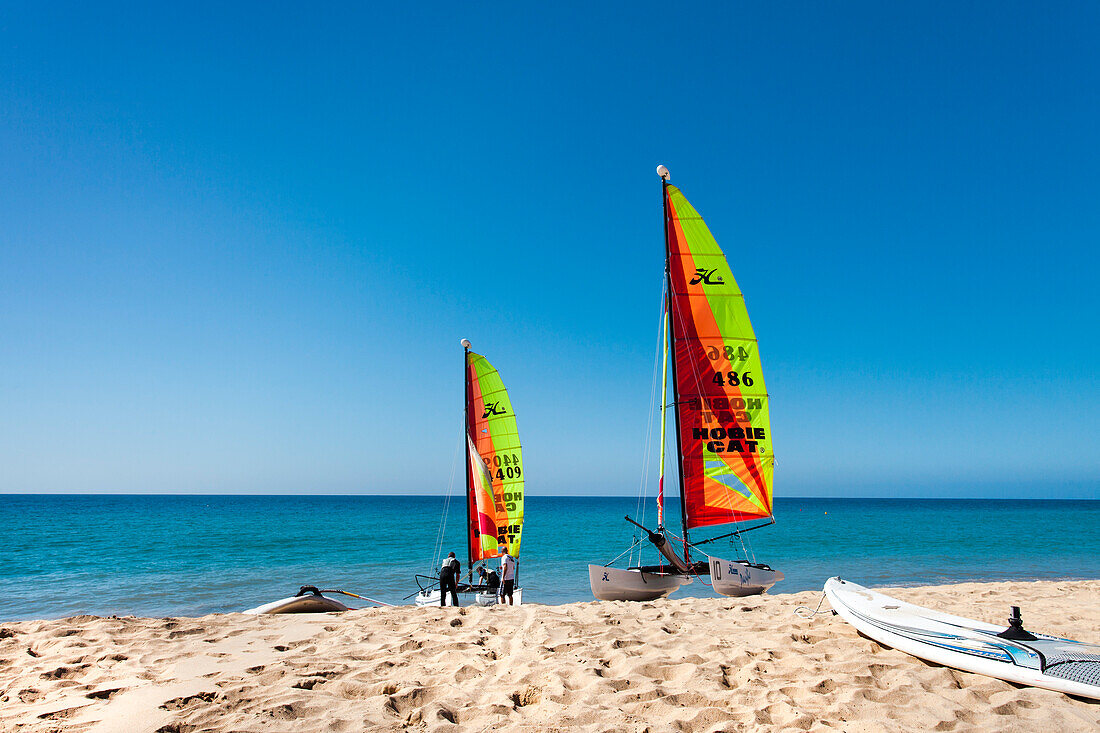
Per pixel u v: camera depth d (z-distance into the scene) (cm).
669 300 1614
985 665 667
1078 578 2406
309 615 1056
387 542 4203
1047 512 10975
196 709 579
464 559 3244
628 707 591
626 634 884
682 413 1585
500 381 1950
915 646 743
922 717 554
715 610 1134
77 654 787
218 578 2556
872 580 2380
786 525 6400
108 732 524
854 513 10419
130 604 1995
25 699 621
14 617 1808
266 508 11819
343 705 591
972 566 2797
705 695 617
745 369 1572
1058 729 530
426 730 535
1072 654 662
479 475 1936
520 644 827
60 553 3475
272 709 569
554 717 564
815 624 959
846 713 567
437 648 809
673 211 1617
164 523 6356
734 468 1558
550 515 9819
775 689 632
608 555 3519
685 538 1562
